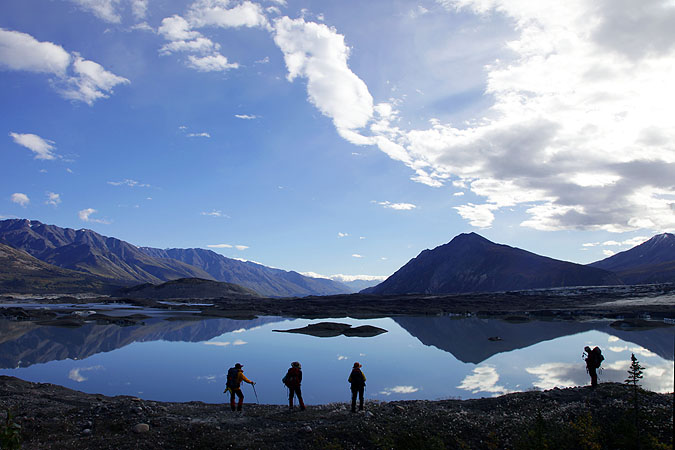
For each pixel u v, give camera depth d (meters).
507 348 47.28
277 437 14.12
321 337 61.44
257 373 33.84
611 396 17.94
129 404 17.59
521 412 17.03
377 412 17.08
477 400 20.00
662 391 24.81
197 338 60.12
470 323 81.56
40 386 24.69
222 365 37.91
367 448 13.66
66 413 16.52
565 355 41.41
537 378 30.61
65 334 62.44
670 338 53.56
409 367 36.00
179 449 13.23
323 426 15.09
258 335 64.31
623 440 14.12
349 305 133.12
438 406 18.84
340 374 33.09
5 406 17.69
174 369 35.97
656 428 14.38
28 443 13.59
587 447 14.09
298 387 18.45
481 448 14.30
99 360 40.88
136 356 43.38
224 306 138.00
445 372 33.50
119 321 81.06
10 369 35.94
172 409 18.30
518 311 100.00
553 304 118.38
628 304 105.50
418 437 14.31
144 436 13.98
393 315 106.06
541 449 13.71
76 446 13.26
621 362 36.16
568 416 16.06
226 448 13.27
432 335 62.12
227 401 24.66
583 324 73.94
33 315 87.12
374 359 40.75
